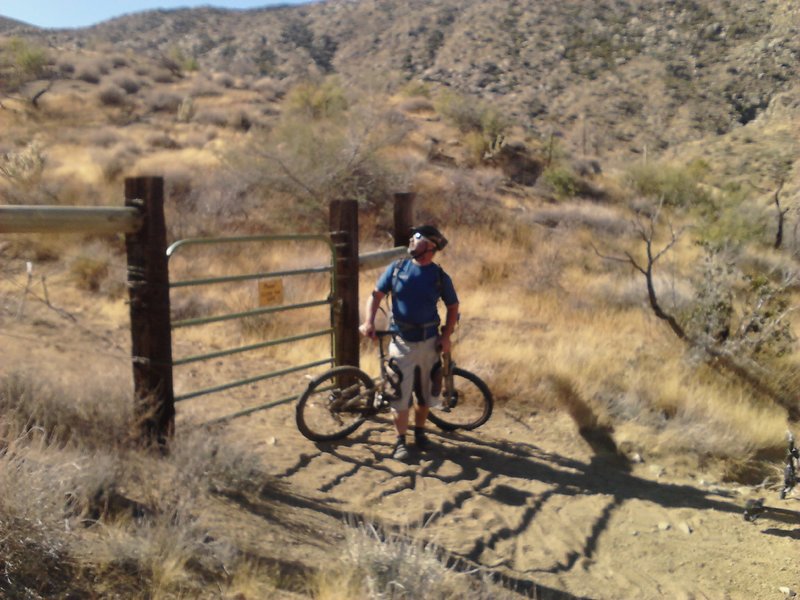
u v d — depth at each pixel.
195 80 38.62
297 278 11.73
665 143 71.38
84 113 29.09
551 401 7.39
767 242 20.02
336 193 16.17
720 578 4.79
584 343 9.22
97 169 17.98
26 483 3.50
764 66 82.06
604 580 4.63
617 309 11.70
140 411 5.15
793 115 71.81
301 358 8.56
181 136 25.17
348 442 6.23
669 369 8.30
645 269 14.84
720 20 94.06
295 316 10.04
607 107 80.38
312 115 26.41
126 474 4.49
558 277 13.75
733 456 6.70
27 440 4.58
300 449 5.92
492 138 25.81
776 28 89.25
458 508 5.27
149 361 5.21
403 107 29.23
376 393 6.30
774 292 9.20
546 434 6.89
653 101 80.94
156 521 3.93
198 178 17.36
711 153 61.59
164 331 5.21
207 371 7.82
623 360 8.53
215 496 4.67
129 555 3.54
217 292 11.18
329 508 4.95
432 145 23.78
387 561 3.89
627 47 94.00
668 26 96.25
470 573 4.30
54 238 12.51
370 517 4.90
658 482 6.22
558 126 74.12
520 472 6.04
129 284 5.18
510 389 7.50
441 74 93.88
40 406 4.91
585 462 6.42
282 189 16.34
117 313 9.90
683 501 5.88
